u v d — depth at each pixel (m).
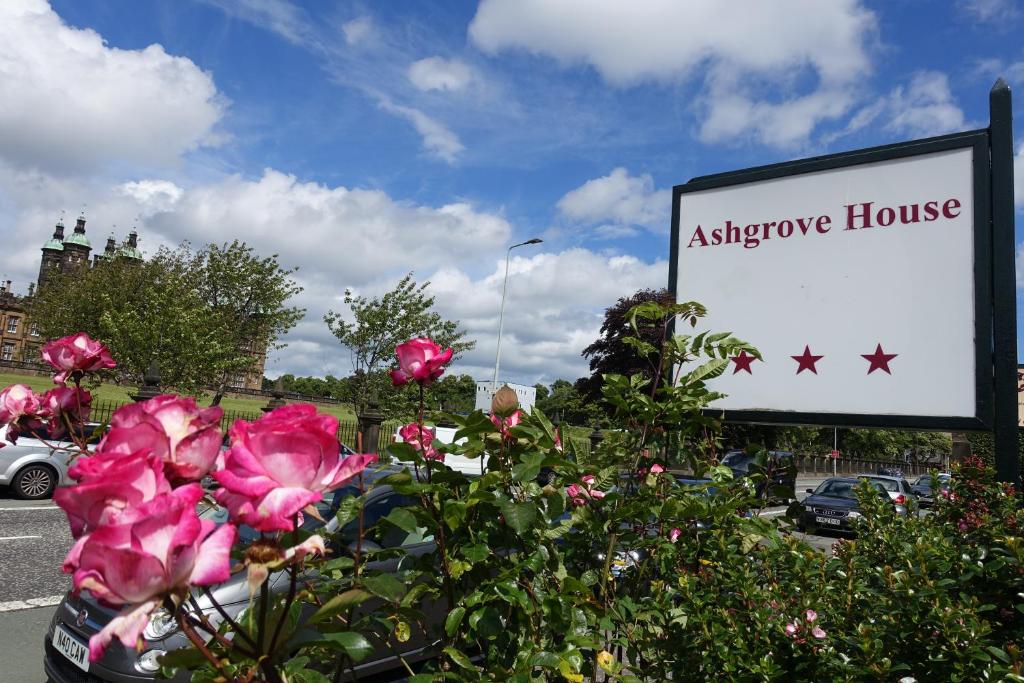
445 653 1.36
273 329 23.78
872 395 2.51
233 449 0.82
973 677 1.64
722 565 1.96
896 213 2.57
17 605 5.48
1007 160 2.39
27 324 28.56
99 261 26.20
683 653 1.78
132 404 0.88
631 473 1.99
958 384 2.38
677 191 3.10
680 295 2.98
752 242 2.86
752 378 2.73
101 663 3.31
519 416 1.60
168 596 0.72
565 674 1.28
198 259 23.41
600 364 17.95
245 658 0.92
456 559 1.49
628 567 2.03
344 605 1.02
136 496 0.72
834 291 2.64
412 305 20.12
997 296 2.34
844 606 1.87
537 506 1.53
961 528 2.46
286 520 0.78
